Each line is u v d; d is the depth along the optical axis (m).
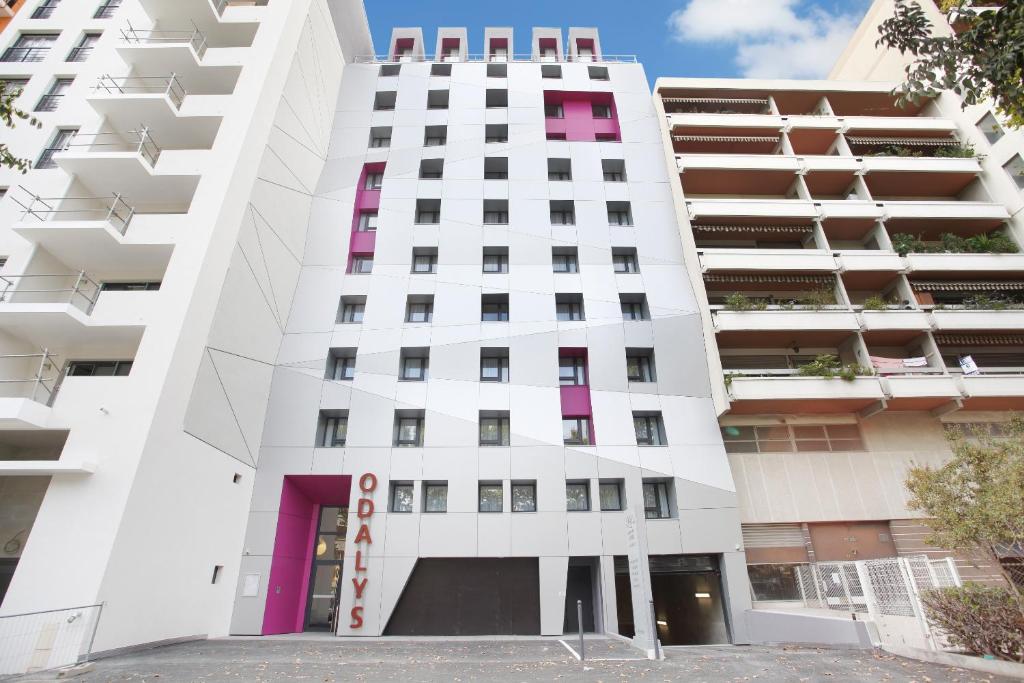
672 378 22.83
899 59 31.11
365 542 19.64
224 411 18.69
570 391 22.73
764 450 22.84
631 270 26.00
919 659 11.78
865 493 22.05
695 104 30.02
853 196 27.31
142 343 16.20
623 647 14.92
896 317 22.80
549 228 26.20
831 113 28.98
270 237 22.39
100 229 17.06
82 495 14.03
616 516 20.41
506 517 20.22
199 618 16.70
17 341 17.09
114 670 11.55
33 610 12.70
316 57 27.97
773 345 24.53
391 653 14.22
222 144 20.41
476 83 30.83
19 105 21.73
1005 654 10.38
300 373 22.42
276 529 19.62
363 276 24.80
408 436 22.17
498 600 19.58
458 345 23.25
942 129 28.19
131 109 20.47
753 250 24.17
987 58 8.71
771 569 21.08
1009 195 25.61
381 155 28.30
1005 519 10.51
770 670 11.42
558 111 31.09
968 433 23.12
